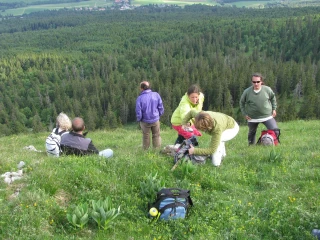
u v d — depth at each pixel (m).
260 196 6.99
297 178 7.82
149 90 10.94
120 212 6.30
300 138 14.27
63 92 139.00
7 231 5.34
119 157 8.84
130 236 5.64
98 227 5.77
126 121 108.50
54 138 9.61
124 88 132.50
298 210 6.14
